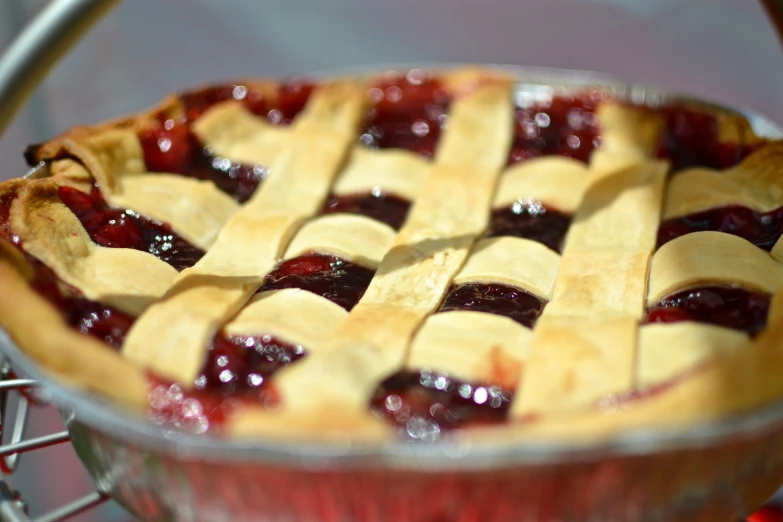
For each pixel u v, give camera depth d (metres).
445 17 0.84
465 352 0.44
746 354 0.42
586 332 0.44
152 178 0.53
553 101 0.57
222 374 0.44
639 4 0.80
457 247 0.50
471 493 0.41
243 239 0.50
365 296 0.48
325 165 0.54
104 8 0.46
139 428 0.41
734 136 0.54
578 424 0.40
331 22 0.85
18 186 0.49
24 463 0.68
